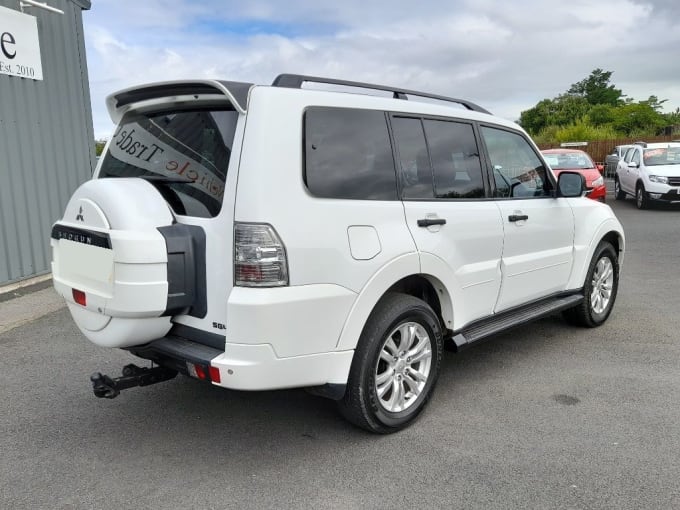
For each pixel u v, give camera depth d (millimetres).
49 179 8320
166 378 3609
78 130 9016
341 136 3293
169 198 3287
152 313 3031
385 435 3607
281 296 2902
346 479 3115
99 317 3240
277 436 3605
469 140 4219
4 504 2906
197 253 3084
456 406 4004
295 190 2998
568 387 4312
